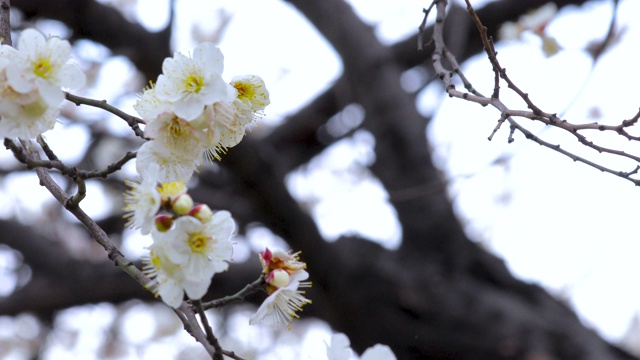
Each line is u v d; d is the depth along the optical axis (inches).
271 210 229.0
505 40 240.8
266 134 321.7
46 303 273.1
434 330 243.6
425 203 255.6
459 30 257.6
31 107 101.6
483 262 256.2
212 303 107.3
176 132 106.7
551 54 235.9
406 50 279.9
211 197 277.7
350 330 249.9
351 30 274.1
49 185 113.5
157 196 96.1
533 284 259.6
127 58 232.1
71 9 226.8
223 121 107.6
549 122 121.3
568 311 257.8
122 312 387.9
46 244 278.5
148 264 103.0
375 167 271.1
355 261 242.1
